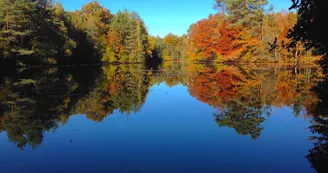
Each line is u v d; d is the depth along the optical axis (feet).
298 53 143.23
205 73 104.99
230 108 39.22
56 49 116.06
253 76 86.02
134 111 37.65
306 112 35.29
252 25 156.97
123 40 198.59
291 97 46.93
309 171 18.08
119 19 202.18
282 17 150.92
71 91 56.13
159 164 19.35
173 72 112.57
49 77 78.95
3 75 80.64
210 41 176.76
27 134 26.84
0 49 90.99
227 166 18.97
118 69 129.39
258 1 155.74
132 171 18.20
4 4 92.53
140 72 112.68
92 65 155.53
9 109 38.52
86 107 40.40
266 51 147.95
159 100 46.88
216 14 179.22
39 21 104.17
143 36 204.33
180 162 19.70
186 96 51.21
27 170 18.47
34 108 39.29
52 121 32.01
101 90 58.85
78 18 164.35
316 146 22.79
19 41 98.27
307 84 62.28
